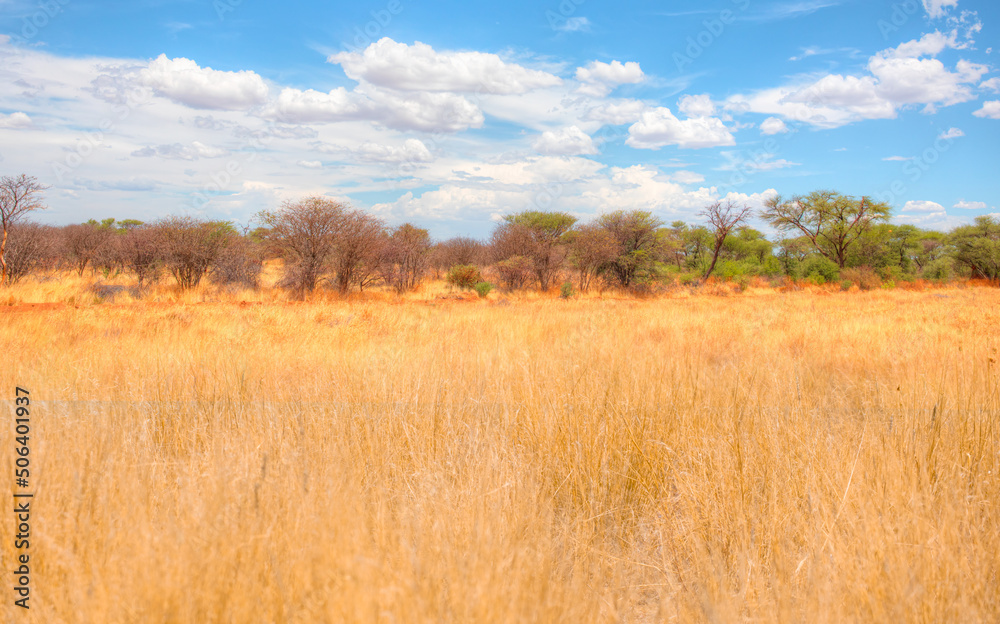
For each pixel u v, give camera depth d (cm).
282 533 209
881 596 200
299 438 341
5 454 276
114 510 235
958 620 195
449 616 164
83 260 2672
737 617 202
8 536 214
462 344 718
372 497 261
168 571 175
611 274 2831
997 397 412
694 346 757
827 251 4384
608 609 204
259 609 171
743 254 5319
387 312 1257
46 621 176
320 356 614
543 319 1055
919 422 364
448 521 229
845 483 294
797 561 242
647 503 312
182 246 1928
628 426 360
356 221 2000
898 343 761
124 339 737
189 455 334
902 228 4753
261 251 2130
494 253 3048
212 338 754
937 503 276
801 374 557
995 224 4069
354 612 159
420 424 383
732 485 293
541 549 216
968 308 1492
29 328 844
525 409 403
